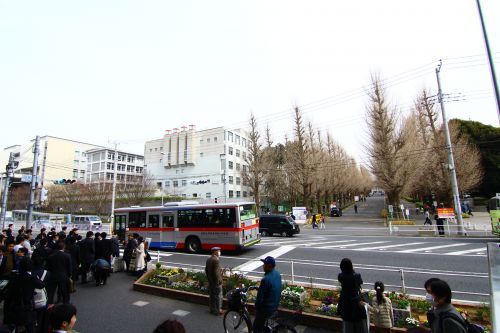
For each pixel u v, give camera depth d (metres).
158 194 50.09
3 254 6.94
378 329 5.04
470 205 39.88
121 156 70.19
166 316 6.43
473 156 30.02
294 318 5.81
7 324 4.87
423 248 14.83
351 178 57.00
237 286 7.47
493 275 3.47
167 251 15.92
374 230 24.73
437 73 21.56
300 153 36.97
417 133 29.95
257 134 40.03
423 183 34.31
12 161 20.00
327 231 25.56
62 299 6.76
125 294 8.12
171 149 55.97
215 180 51.12
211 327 5.79
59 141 67.12
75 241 9.58
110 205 42.94
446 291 3.14
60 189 47.62
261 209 50.09
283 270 10.45
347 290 4.32
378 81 27.92
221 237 14.51
